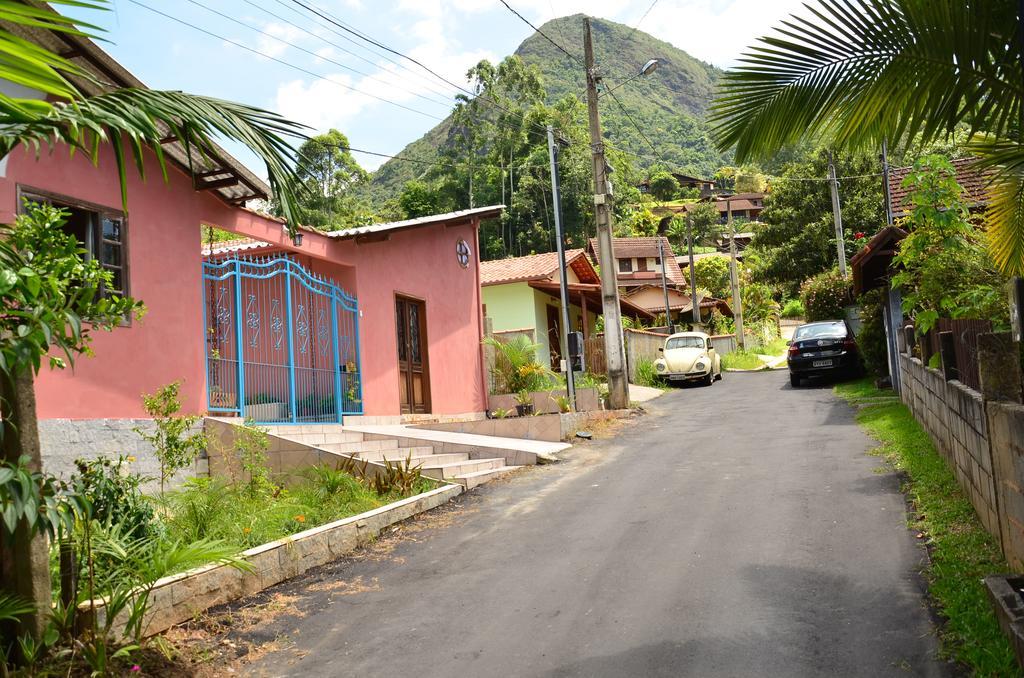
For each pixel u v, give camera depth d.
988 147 6.95
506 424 15.04
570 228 66.94
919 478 8.96
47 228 4.76
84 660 5.00
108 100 4.86
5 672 4.63
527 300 26.91
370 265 16.06
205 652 5.59
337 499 9.46
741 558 6.90
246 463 9.81
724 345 40.97
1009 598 4.83
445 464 12.09
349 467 10.52
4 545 4.88
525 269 27.66
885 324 18.83
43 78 3.24
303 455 10.67
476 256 21.12
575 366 19.48
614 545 7.67
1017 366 6.04
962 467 7.88
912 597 5.69
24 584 4.85
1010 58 5.54
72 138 4.96
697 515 8.53
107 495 6.19
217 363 11.74
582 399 19.34
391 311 16.67
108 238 9.76
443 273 19.27
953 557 6.20
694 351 27.09
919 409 12.19
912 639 4.98
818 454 11.44
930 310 10.86
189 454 10.25
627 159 66.50
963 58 5.59
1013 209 7.29
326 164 58.16
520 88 74.81
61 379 8.86
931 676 4.48
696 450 12.76
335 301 14.78
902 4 5.58
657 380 26.64
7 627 4.87
